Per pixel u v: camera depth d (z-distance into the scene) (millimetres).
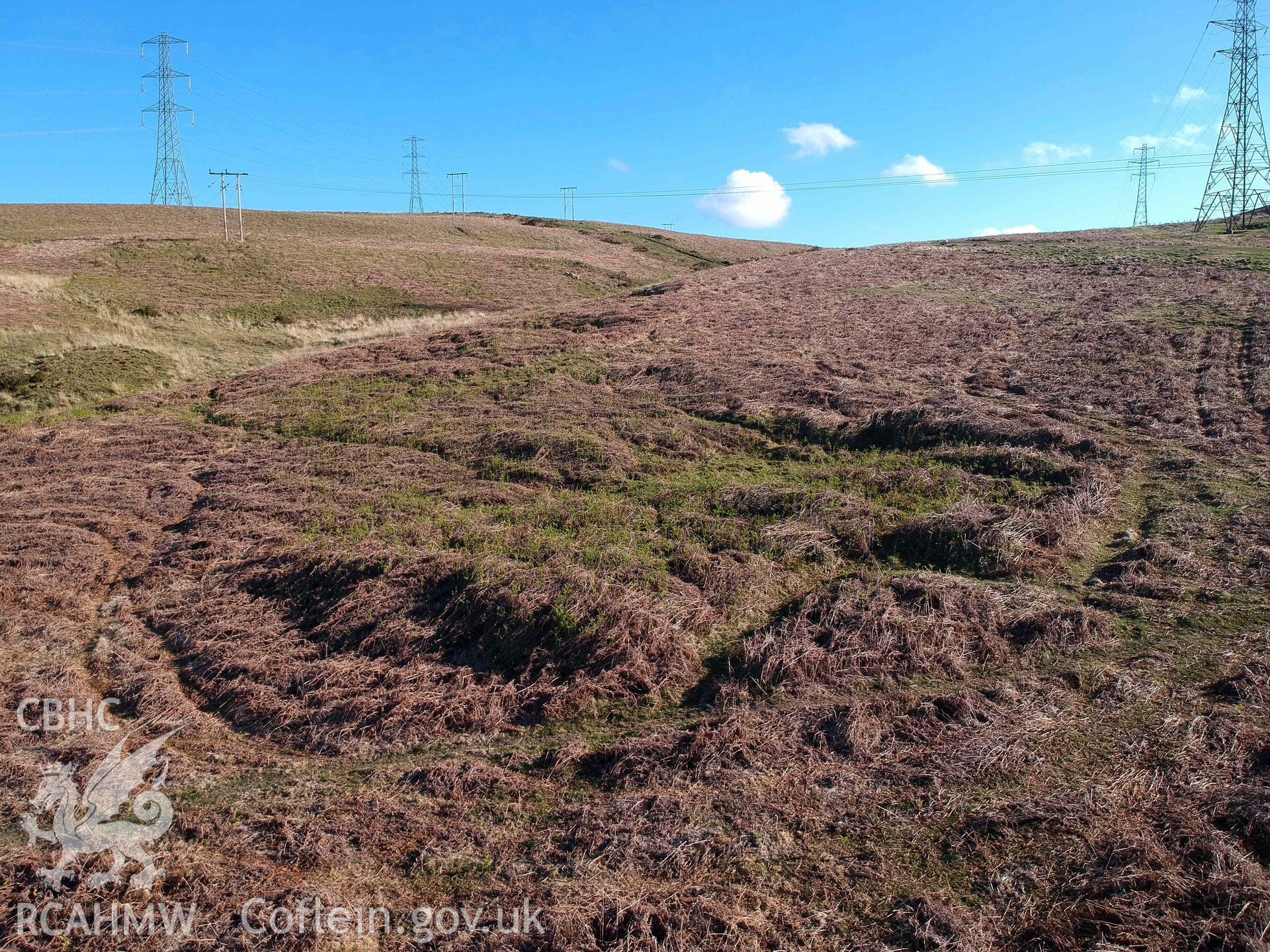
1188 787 5277
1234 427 12789
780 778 5719
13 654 8250
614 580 8570
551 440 13836
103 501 12734
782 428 14141
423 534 10281
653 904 4586
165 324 28141
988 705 6406
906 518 10047
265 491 12789
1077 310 21422
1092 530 9641
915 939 4254
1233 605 7617
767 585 8617
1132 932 4191
